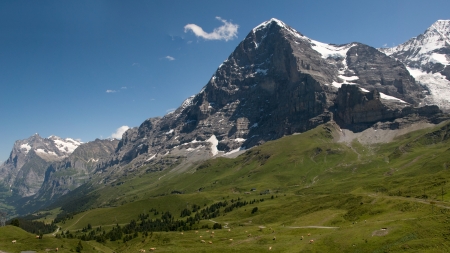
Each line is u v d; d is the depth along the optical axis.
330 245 145.00
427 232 132.50
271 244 163.25
